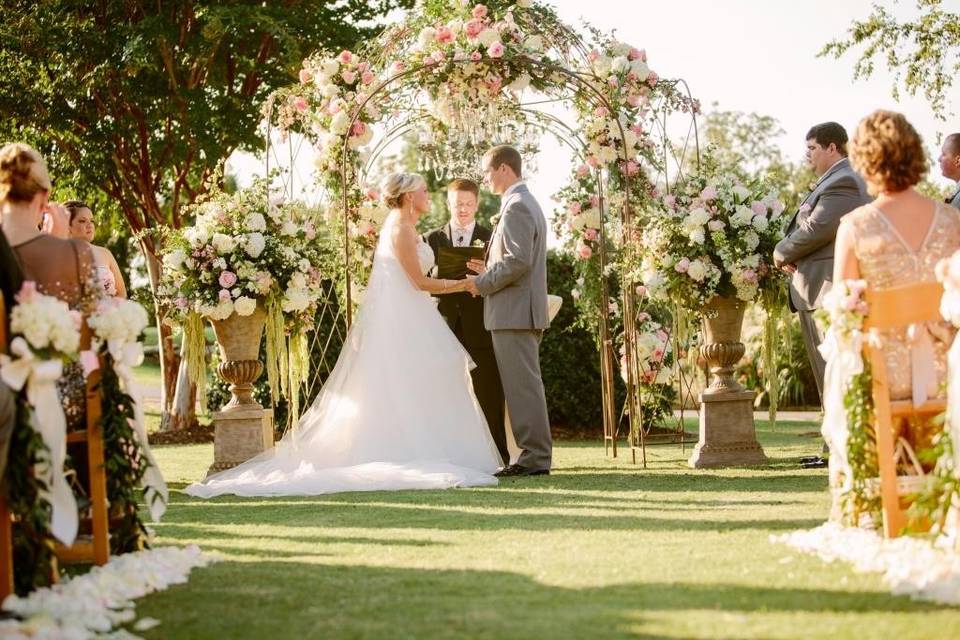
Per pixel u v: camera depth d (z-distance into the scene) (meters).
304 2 12.26
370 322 7.01
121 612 3.11
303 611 3.09
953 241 3.80
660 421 10.47
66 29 11.16
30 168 3.73
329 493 6.23
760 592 3.12
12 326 3.16
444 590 3.31
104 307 3.65
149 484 3.87
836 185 6.34
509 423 7.55
